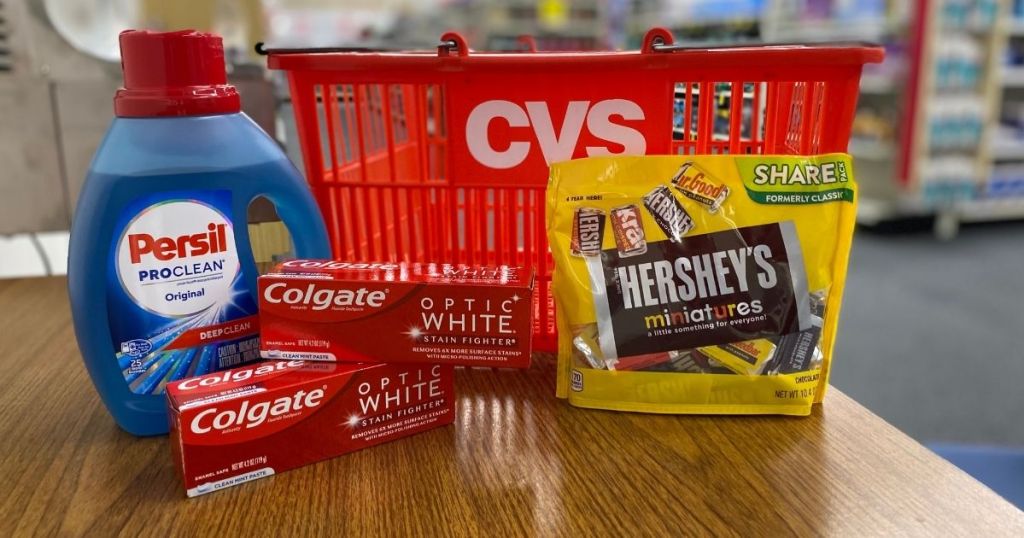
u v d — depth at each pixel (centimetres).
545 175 79
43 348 88
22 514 57
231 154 67
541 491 59
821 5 470
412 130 111
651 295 71
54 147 128
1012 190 466
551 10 568
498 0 557
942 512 57
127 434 69
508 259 84
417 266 71
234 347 71
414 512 57
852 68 71
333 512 57
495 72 75
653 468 63
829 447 66
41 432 69
